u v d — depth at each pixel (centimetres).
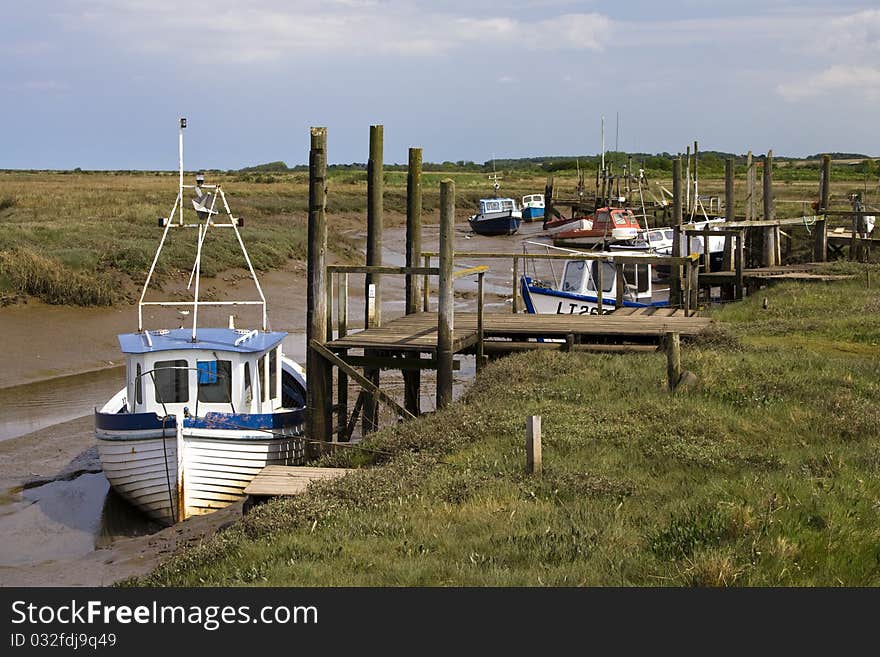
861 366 1678
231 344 1655
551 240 6350
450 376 1686
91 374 2550
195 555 1065
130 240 3869
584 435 1308
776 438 1295
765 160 3566
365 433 1917
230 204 6456
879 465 1152
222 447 1542
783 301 2734
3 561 1329
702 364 1631
